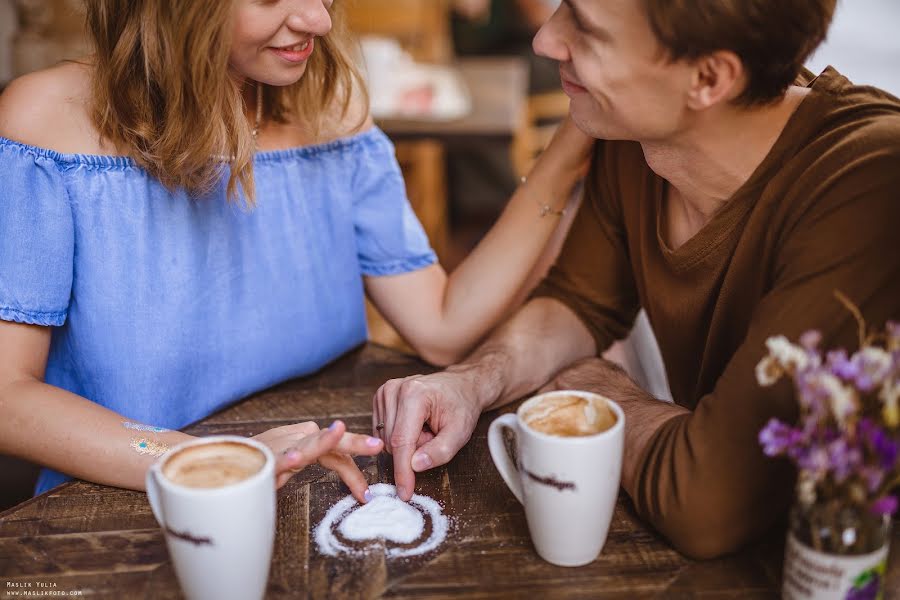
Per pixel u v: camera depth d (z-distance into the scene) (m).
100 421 1.06
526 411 0.87
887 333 0.86
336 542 0.91
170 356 1.25
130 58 1.11
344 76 1.30
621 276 1.35
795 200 0.95
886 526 0.74
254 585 0.79
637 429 1.00
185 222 1.23
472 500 0.98
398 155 3.39
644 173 1.19
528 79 3.96
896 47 5.95
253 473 0.77
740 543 0.89
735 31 0.86
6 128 1.14
